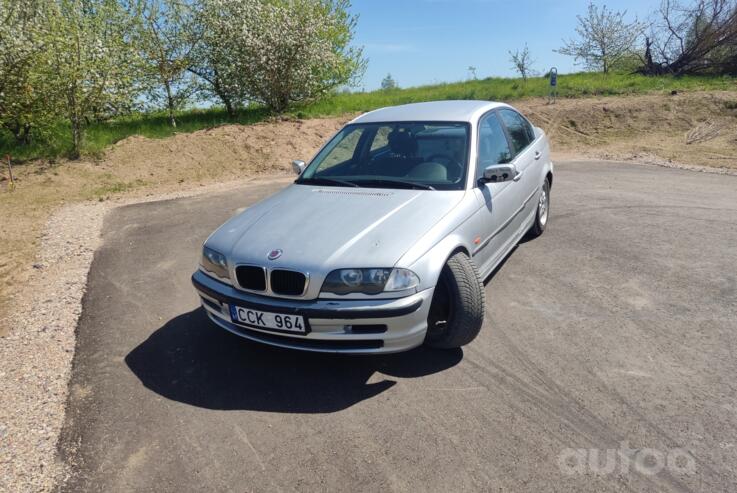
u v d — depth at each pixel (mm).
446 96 17031
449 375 3314
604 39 22375
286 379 3381
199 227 6941
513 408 2959
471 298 3336
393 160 4195
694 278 4562
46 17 10633
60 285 5133
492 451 2637
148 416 3074
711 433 2680
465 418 2898
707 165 9758
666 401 2949
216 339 3953
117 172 10305
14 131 11461
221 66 15602
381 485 2463
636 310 4039
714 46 20016
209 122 15180
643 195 7535
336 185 4113
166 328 4168
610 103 14398
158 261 5715
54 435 2943
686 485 2363
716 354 3391
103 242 6477
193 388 3336
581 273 4797
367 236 3215
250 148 11672
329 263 3051
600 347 3543
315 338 3104
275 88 15266
